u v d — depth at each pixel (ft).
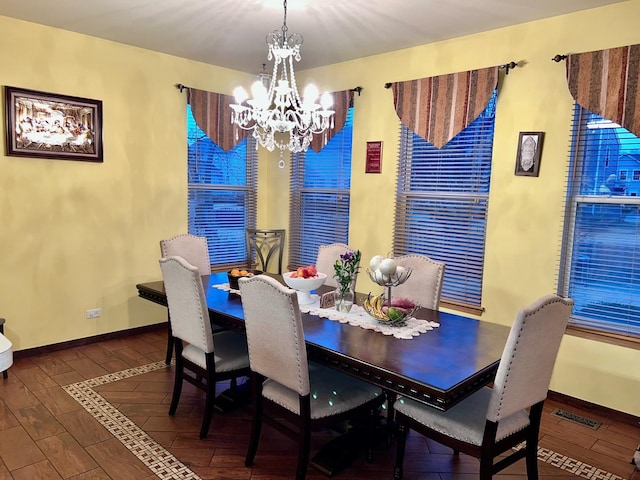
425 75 12.66
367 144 14.14
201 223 15.92
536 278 10.94
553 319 6.29
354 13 10.44
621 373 9.75
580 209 10.37
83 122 12.69
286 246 17.28
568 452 8.55
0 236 11.60
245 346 9.32
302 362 6.84
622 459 8.36
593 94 9.69
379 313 8.20
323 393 7.41
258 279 7.00
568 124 10.27
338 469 7.73
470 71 11.60
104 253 13.51
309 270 9.26
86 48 12.57
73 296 13.01
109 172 13.37
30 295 12.23
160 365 12.03
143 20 11.28
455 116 11.93
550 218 10.64
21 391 10.37
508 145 11.22
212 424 9.22
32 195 12.03
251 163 17.19
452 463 8.16
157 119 14.24
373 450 8.06
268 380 7.84
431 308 9.70
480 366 6.39
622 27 9.41
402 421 7.21
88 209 13.06
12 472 7.51
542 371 6.55
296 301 6.67
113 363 12.09
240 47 13.35
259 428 7.86
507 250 11.39
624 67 9.30
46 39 11.85
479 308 11.91
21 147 11.69
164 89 14.30
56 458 7.93
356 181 14.52
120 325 14.07
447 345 7.23
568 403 10.49
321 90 15.31
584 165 10.23
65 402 9.91
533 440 7.02
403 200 13.47
